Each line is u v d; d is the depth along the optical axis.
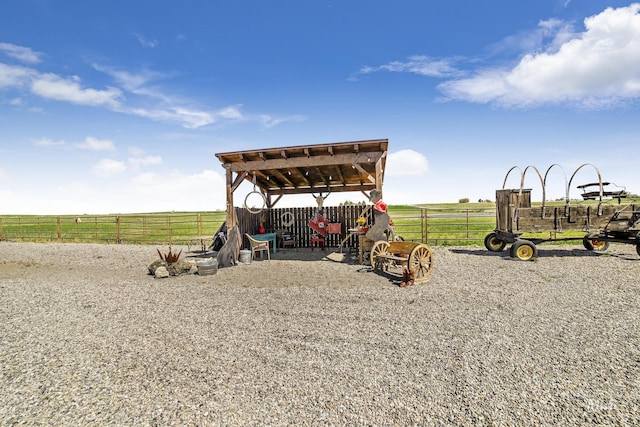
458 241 16.67
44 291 7.88
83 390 3.46
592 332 4.81
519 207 11.09
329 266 10.44
